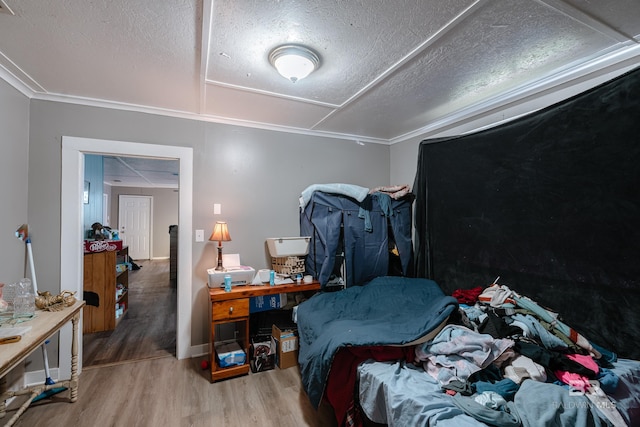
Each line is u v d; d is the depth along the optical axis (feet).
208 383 7.64
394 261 10.66
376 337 5.52
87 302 10.95
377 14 4.64
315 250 9.75
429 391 4.54
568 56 5.96
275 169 10.36
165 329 11.35
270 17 4.69
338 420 5.47
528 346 5.17
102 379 7.79
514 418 3.86
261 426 6.10
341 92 7.59
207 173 9.37
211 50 5.63
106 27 4.93
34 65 6.19
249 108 8.68
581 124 5.97
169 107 8.60
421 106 8.59
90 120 8.06
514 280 7.25
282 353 8.43
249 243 9.93
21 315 5.89
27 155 7.45
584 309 5.90
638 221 5.17
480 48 5.65
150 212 29.25
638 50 5.46
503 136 7.54
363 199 9.84
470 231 8.44
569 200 6.17
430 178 9.86
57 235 7.77
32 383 7.47
